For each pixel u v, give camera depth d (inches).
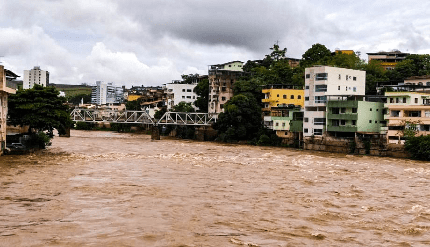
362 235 835.4
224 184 1398.9
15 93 2121.1
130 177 1492.4
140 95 7426.2
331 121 2896.2
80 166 1758.1
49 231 789.2
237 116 3535.9
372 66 3905.0
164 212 967.6
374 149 2561.5
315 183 1470.2
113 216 915.4
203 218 924.6
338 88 3014.3
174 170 1716.3
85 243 719.1
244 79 4389.8
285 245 746.2
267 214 986.1
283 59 5128.0
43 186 1262.3
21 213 927.0
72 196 1123.9
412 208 1099.3
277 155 2506.2
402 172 1813.5
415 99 2605.8
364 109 2743.6
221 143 3577.8
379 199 1214.3
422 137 2314.2
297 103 3683.6
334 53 4763.8
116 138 3932.1
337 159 2314.2
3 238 738.8
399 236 836.0
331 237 811.4
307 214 1000.2
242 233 814.5
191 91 5442.9
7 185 1266.0
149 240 746.2
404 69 3730.3
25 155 2086.6
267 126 3523.6
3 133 2025.1
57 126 2220.7
